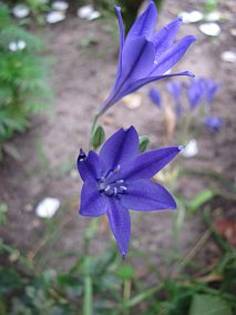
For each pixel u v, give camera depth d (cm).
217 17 43
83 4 45
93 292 25
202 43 41
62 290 26
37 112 36
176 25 12
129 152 12
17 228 30
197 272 28
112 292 26
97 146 14
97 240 29
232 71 39
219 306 23
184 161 33
